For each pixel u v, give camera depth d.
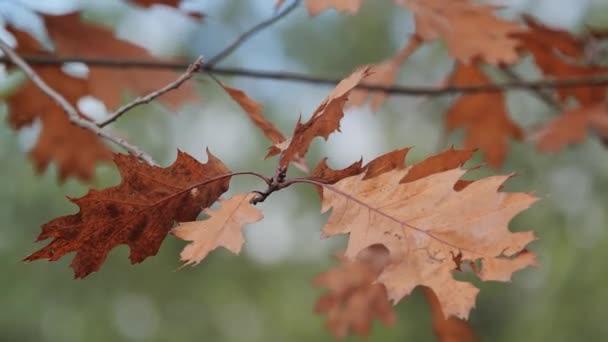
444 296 1.46
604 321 7.77
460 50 2.78
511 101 9.30
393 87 3.29
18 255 10.11
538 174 9.07
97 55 3.46
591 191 8.77
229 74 3.01
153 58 3.48
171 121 10.92
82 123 2.00
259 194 1.67
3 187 9.83
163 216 1.70
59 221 1.60
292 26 11.73
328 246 12.21
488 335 11.66
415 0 2.87
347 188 1.66
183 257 1.54
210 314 11.48
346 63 11.48
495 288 11.26
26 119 3.80
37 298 10.46
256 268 12.01
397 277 1.50
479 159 8.11
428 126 10.23
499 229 1.50
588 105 3.81
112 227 1.67
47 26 3.34
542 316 8.20
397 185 1.63
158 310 11.25
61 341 10.51
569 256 8.20
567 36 3.19
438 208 1.57
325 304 4.16
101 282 10.96
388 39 11.34
